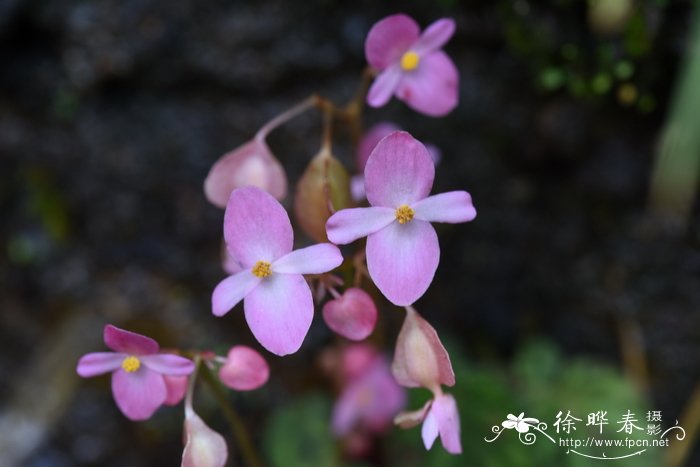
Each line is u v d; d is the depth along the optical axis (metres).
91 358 0.17
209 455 0.17
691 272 0.24
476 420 0.24
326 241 0.18
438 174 0.25
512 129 0.24
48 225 0.27
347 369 0.24
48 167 0.27
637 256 0.25
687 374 0.25
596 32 0.23
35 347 0.27
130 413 0.17
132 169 0.26
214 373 0.19
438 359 0.17
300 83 0.25
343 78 0.25
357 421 0.24
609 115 0.24
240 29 0.24
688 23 0.22
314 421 0.25
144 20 0.24
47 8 0.25
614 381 0.24
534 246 0.26
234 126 0.25
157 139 0.26
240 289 0.16
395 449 0.25
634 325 0.25
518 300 0.26
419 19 0.24
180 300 0.27
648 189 0.24
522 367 0.25
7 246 0.27
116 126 0.26
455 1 0.24
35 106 0.26
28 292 0.27
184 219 0.26
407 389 0.24
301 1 0.24
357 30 0.24
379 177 0.16
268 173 0.19
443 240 0.26
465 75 0.24
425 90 0.19
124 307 0.27
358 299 0.17
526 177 0.25
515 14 0.23
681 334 0.25
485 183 0.25
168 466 0.26
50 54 0.26
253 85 0.25
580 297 0.26
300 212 0.19
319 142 0.25
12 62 0.26
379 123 0.25
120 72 0.25
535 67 0.24
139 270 0.27
